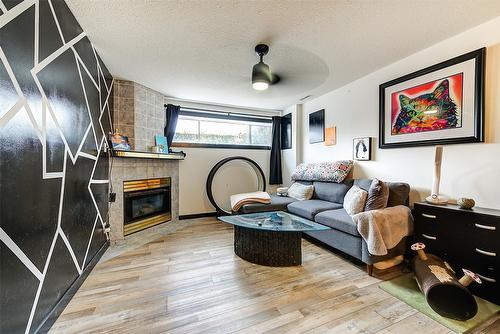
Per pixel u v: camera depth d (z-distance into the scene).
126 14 1.69
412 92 2.34
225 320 1.41
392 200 2.29
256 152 4.62
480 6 1.62
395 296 1.67
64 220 1.52
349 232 2.14
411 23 1.82
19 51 1.06
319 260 2.30
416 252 1.97
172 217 3.73
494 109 1.80
